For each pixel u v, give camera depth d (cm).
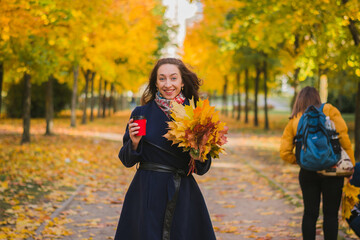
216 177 926
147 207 259
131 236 266
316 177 393
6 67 1102
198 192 276
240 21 961
